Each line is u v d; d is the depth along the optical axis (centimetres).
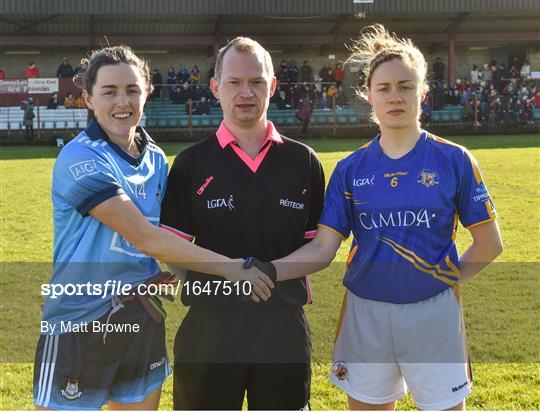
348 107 2972
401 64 302
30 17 3128
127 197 294
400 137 307
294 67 3064
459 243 845
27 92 2964
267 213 312
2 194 1251
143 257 311
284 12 3133
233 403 319
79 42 3262
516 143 2256
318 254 314
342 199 318
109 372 305
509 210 1070
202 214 313
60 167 297
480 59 3691
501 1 3169
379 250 310
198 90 2970
